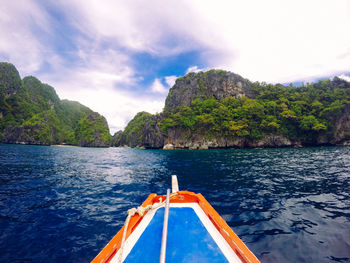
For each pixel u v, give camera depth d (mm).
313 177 10594
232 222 4605
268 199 6465
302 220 4742
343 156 25516
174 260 1932
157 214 3100
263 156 27016
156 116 91688
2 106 133125
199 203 3541
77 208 5816
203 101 92000
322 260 3160
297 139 70000
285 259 3176
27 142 110938
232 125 67625
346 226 4410
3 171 13383
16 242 3830
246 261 1814
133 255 2020
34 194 7465
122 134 187375
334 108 69875
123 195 7270
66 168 15734
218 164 17453
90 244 3762
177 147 77375
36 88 190250
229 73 105000
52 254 3426
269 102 78875
